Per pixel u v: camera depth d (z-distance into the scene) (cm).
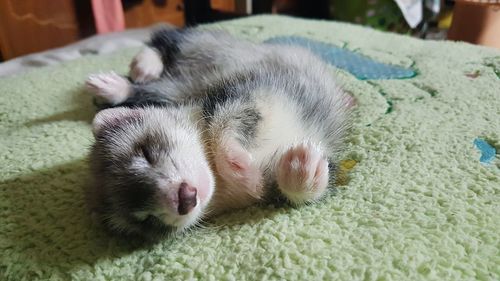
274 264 17
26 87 31
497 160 21
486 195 19
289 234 18
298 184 19
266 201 21
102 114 22
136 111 23
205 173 20
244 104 22
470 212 18
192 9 62
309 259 17
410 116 25
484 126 24
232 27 42
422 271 16
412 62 32
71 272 17
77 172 23
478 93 27
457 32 45
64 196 21
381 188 20
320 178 20
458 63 31
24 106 29
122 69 34
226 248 18
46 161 23
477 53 33
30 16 49
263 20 44
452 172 21
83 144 25
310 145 20
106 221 19
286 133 22
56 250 18
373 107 26
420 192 20
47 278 17
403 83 29
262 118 21
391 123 24
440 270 16
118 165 20
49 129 26
